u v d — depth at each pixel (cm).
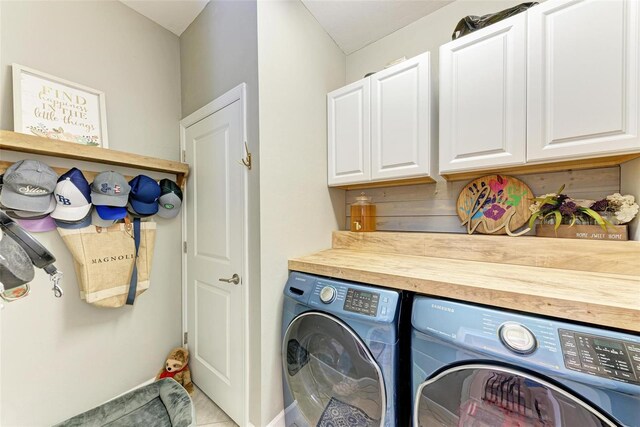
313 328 115
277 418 133
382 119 148
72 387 135
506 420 70
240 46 135
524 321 71
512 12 114
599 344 61
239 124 136
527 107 105
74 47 138
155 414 129
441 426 81
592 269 103
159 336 173
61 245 130
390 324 92
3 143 105
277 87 134
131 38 163
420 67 134
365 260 132
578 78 95
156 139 175
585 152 95
